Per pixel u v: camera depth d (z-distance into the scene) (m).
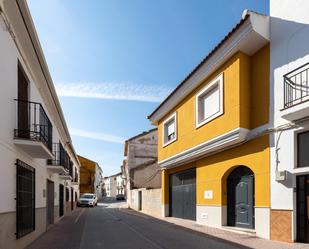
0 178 7.82
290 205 9.80
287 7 10.59
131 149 37.03
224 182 13.98
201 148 14.64
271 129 10.71
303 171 9.44
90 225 16.81
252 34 11.05
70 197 30.05
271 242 9.98
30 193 11.30
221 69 13.18
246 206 12.62
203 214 15.49
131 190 35.16
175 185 20.31
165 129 20.86
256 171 11.49
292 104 9.77
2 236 7.87
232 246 9.59
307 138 9.59
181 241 10.88
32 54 10.93
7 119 8.55
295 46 10.17
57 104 16.89
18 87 10.52
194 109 15.77
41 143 9.70
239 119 11.75
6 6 8.18
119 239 11.66
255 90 11.85
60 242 11.23
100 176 84.81
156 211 23.98
